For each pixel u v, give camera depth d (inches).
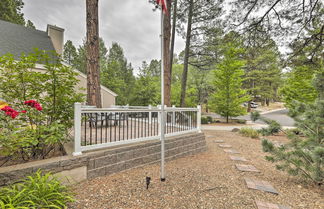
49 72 109.7
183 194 85.6
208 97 664.4
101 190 86.5
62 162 87.0
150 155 132.3
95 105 202.7
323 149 81.9
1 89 99.8
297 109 106.3
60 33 414.6
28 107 96.9
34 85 105.8
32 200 62.0
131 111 122.3
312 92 261.9
